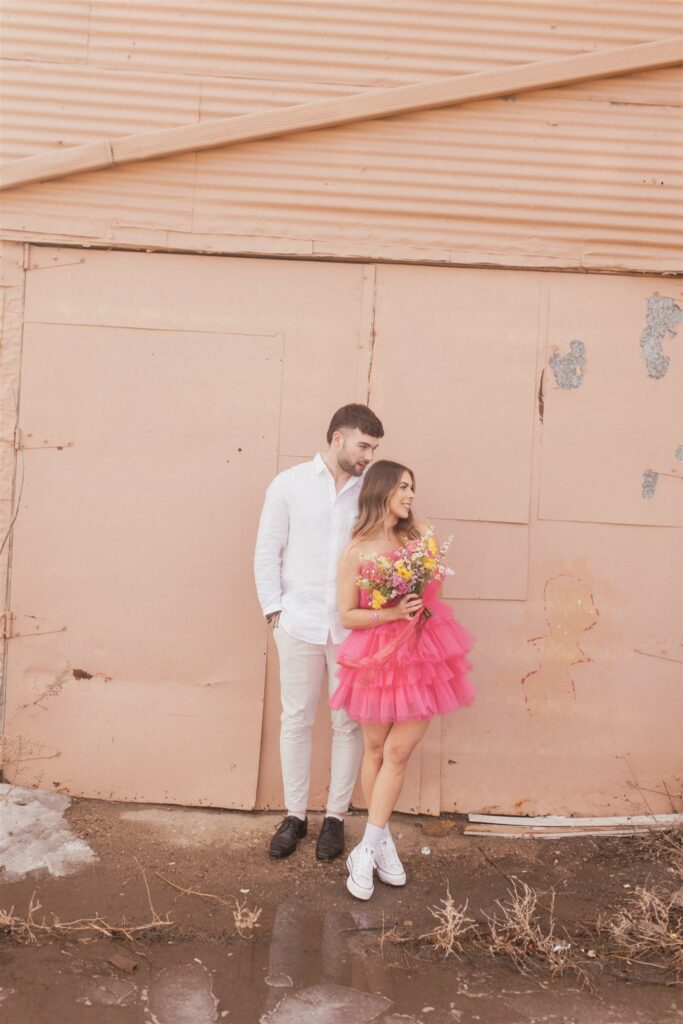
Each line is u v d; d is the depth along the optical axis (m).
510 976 3.06
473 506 4.11
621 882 3.68
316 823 4.06
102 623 4.11
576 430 4.12
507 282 4.12
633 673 4.14
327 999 2.90
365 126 4.07
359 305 4.11
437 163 4.08
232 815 4.08
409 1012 2.85
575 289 4.13
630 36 4.06
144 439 4.10
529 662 4.12
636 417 4.13
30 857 3.65
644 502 4.12
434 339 4.11
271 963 3.08
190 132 3.99
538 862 3.83
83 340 4.10
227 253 4.10
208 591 4.10
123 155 4.00
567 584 4.12
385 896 3.54
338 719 3.78
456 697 3.54
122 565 4.10
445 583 4.10
